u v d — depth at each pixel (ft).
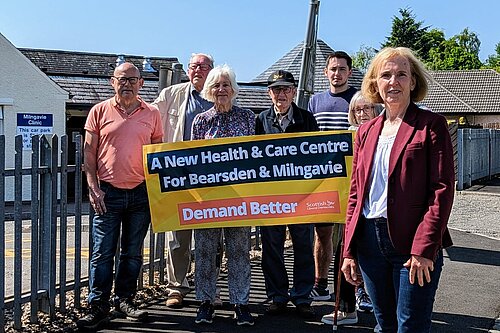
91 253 19.97
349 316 19.69
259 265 27.91
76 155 19.90
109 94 70.33
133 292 19.92
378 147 12.45
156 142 19.94
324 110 22.85
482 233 41.11
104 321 18.98
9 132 62.75
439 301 22.94
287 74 20.08
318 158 19.43
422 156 11.77
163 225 19.42
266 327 19.27
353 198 13.11
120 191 18.94
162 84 27.27
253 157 19.44
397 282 12.14
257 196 19.48
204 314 19.38
